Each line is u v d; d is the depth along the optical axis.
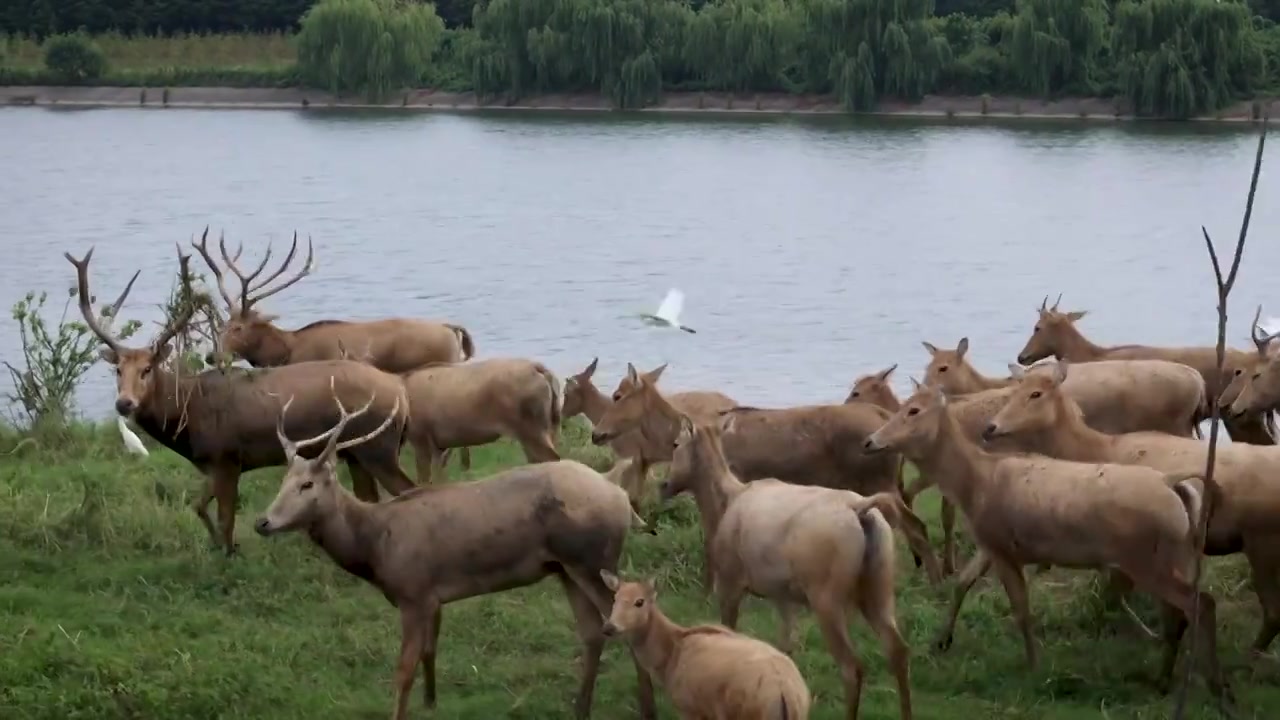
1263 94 82.94
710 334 38.19
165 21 103.62
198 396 15.87
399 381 16.30
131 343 32.94
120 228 54.91
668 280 46.59
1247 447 13.75
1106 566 13.07
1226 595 15.16
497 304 42.19
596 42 91.06
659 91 92.00
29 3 102.88
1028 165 72.25
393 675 13.48
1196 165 70.81
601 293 44.12
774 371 33.81
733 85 91.88
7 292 40.84
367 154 77.69
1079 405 16.55
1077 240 54.91
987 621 14.57
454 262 49.31
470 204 62.94
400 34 94.81
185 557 15.59
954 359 18.11
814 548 12.35
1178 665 13.58
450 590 12.66
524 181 69.38
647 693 12.52
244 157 76.56
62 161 74.56
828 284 46.31
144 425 15.92
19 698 12.09
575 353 35.78
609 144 81.00
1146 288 45.94
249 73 99.00
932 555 14.55
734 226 58.03
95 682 12.42
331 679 13.23
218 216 58.50
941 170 71.56
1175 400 16.58
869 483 15.79
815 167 73.06
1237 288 45.88
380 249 51.59
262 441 15.88
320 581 15.35
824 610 12.33
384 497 17.78
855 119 88.19
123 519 16.31
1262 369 17.08
